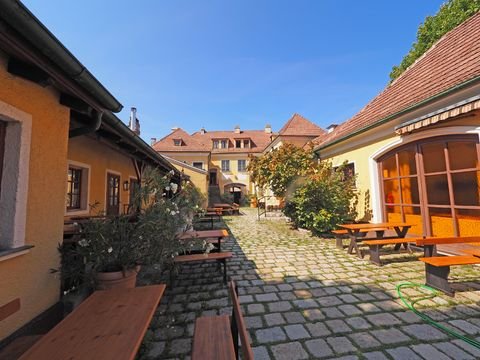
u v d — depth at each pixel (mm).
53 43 1909
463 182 5570
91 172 6426
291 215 10609
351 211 9156
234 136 37031
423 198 6465
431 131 6039
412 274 4660
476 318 3041
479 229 5258
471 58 5703
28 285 2402
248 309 3375
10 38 1755
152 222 3547
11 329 2170
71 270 3000
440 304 3428
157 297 2225
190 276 4750
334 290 3969
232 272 4965
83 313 1911
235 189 32969
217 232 5672
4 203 2256
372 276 4586
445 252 5738
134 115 12312
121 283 3139
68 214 5527
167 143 29891
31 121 2451
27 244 2396
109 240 3219
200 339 1932
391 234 6723
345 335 2719
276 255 6262
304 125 24312
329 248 6949
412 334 2715
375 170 8164
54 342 1517
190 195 5125
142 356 2447
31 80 2373
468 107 4754
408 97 7137
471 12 12719
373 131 8062
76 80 2395
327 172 9578
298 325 2945
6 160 2297
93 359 1353
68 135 3115
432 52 8445
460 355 2352
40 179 2598
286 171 10344
